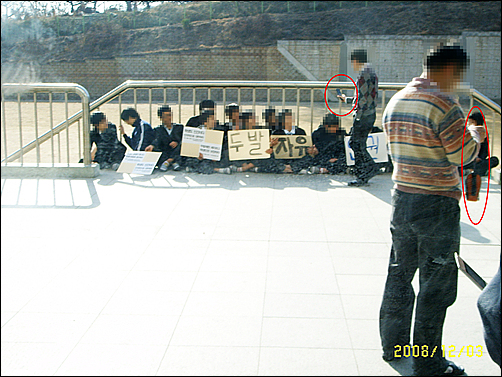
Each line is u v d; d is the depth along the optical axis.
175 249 3.48
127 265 3.21
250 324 2.49
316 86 5.72
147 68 18.39
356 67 4.93
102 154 5.93
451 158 1.92
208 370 2.12
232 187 5.11
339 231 3.83
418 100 1.96
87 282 2.96
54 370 2.11
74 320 2.53
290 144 5.71
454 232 2.03
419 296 2.11
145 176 5.57
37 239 3.64
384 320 2.19
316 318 2.55
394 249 2.16
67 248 3.48
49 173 5.46
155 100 18.64
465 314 2.60
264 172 5.69
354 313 2.60
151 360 2.19
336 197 4.77
